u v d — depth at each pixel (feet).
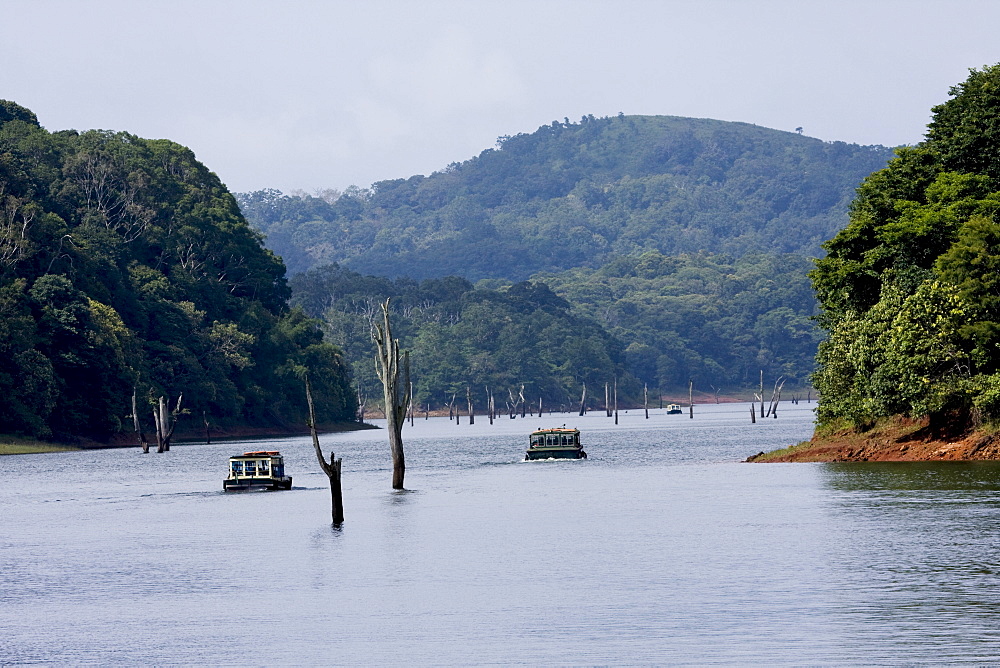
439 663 159.94
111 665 165.37
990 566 208.13
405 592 208.13
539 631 175.11
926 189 435.53
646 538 261.03
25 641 179.63
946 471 362.94
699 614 181.47
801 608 182.09
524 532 280.72
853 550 230.07
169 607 202.59
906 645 159.12
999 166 430.61
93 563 254.06
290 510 355.77
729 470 448.24
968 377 385.91
